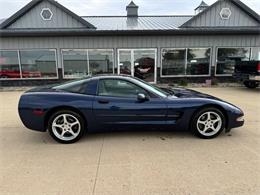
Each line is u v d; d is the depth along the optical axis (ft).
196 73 40.42
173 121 12.91
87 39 38.11
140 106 12.59
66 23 39.65
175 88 16.57
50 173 9.28
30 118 12.42
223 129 13.38
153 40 38.70
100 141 12.76
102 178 8.84
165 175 9.02
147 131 14.28
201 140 12.78
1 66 38.14
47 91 13.00
